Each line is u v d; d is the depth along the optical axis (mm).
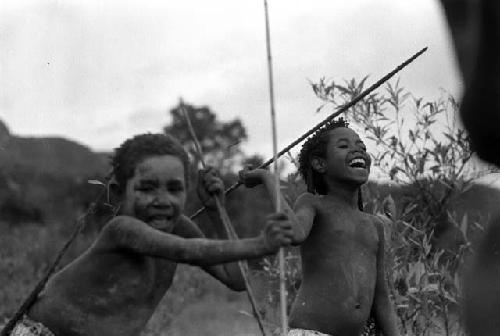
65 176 22625
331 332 4949
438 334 6301
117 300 4086
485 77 1295
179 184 4066
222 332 11781
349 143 5129
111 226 3988
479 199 4461
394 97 6336
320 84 6215
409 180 6418
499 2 1277
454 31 1329
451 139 6230
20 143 23859
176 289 13703
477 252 1554
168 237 3809
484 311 1476
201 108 14812
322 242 5031
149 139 4098
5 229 19094
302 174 5336
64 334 4113
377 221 5223
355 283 4980
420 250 6086
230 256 3576
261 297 6840
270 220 3434
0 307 12070
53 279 4191
